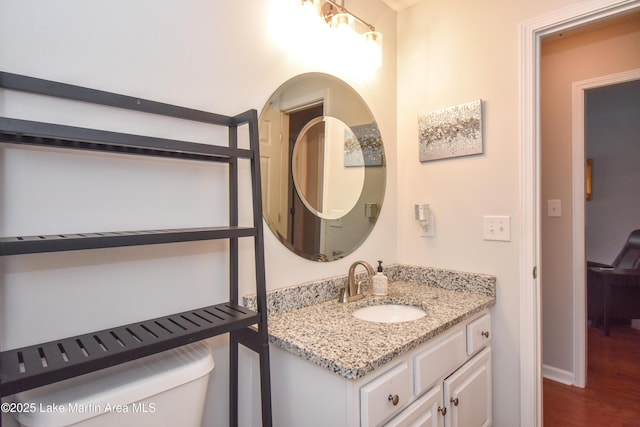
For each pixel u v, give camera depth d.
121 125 0.96
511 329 1.57
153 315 1.02
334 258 1.60
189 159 1.10
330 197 1.59
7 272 0.79
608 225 4.12
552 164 2.37
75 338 0.84
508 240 1.57
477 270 1.67
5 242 0.62
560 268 2.34
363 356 0.95
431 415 1.18
